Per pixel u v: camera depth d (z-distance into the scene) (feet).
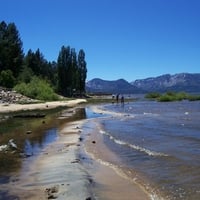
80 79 428.56
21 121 126.00
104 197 39.19
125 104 284.41
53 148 70.03
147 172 50.80
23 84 279.08
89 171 50.98
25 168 52.01
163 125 115.96
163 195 40.16
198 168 52.16
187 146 72.23
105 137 87.10
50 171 49.55
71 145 73.72
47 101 262.67
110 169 52.70
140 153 65.16
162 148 70.28
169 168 52.90
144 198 39.11
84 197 37.11
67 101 289.33
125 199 38.65
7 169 51.60
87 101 327.67
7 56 353.72
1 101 210.18
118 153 65.57
